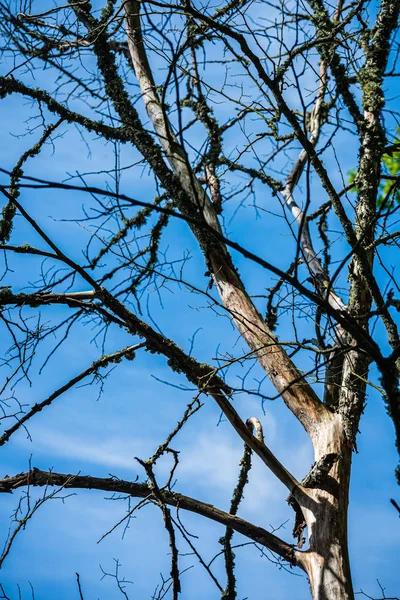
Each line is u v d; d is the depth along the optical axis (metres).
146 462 7.45
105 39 8.58
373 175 7.79
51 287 7.07
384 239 6.84
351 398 7.67
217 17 7.54
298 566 7.34
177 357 7.53
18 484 7.85
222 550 7.96
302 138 6.05
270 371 7.77
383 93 7.55
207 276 8.02
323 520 7.25
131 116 8.29
